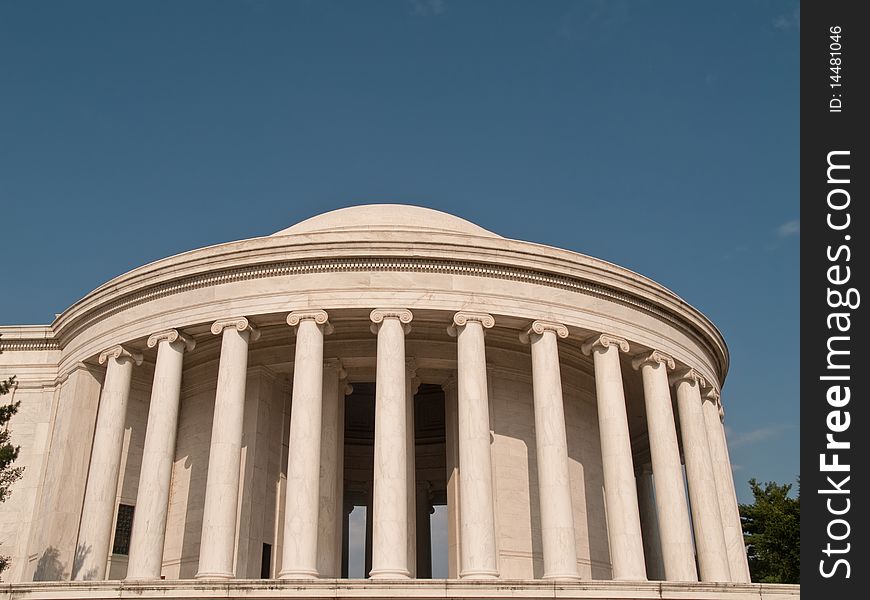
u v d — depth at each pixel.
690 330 45.03
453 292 38.12
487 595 31.02
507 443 41.47
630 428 54.38
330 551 38.38
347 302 37.53
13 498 43.44
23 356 47.00
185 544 41.06
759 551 60.00
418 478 60.56
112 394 39.97
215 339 42.66
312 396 35.78
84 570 36.50
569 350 44.00
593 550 42.38
